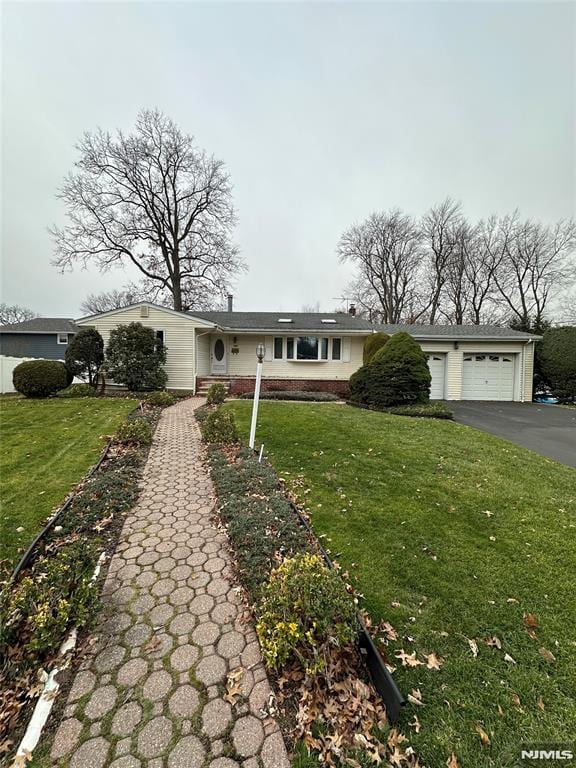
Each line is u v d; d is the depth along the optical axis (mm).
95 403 9867
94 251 19125
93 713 1779
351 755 1594
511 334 14219
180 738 1674
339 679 1902
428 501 4238
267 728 1723
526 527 3688
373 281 28250
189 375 13109
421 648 2168
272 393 12695
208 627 2352
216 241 21562
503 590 2713
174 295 21234
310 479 4836
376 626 2320
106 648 2162
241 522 3461
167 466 5258
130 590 2680
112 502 3879
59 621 2014
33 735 1667
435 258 25922
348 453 5977
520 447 6867
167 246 20984
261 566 2826
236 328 14172
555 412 11328
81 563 2439
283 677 1969
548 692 1905
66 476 4637
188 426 7773
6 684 1856
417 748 1622
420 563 3020
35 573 2652
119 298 34219
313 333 14516
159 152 19438
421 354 10844
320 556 2832
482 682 1953
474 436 7453
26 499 3975
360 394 11234
